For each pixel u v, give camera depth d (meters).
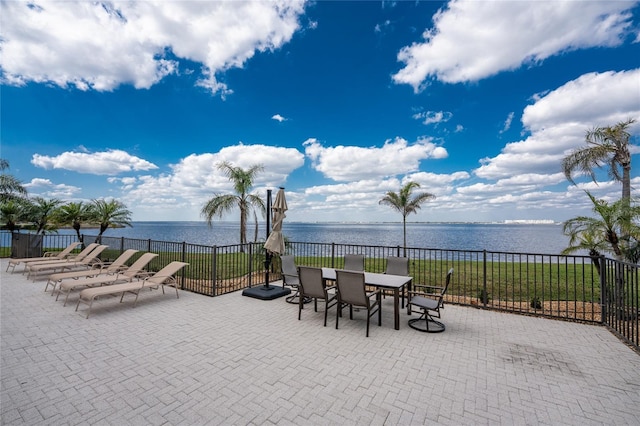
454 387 2.92
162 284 6.89
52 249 13.86
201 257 7.93
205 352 3.71
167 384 2.91
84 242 11.62
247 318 5.17
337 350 3.83
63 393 2.71
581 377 3.14
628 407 2.59
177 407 2.52
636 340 3.92
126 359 3.48
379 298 5.39
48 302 5.97
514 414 2.48
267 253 7.00
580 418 2.43
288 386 2.90
